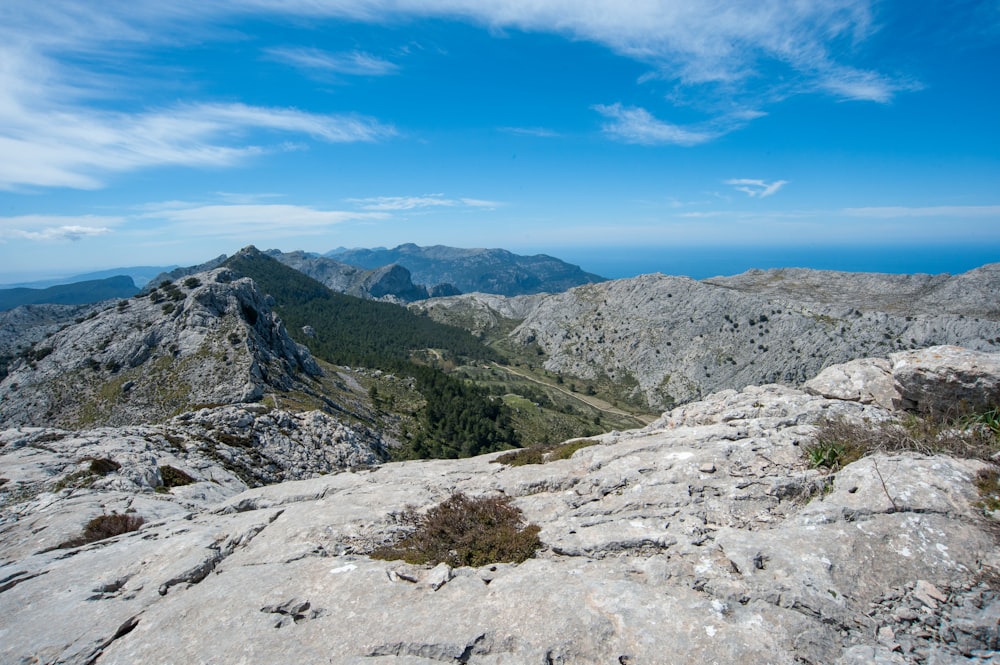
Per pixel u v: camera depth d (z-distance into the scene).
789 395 20.06
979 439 12.72
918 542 9.89
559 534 13.18
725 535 11.27
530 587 10.41
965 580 9.09
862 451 13.34
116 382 103.25
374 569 12.12
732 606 9.17
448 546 13.38
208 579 13.20
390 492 18.14
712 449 15.73
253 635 10.14
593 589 10.06
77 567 14.92
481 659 8.86
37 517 21.28
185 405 92.25
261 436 42.47
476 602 10.27
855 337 189.25
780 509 12.51
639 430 22.42
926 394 14.88
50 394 102.62
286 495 21.23
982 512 10.32
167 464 31.34
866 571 9.53
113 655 10.48
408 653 9.21
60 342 119.50
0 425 98.31
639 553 11.73
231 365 99.69
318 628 10.19
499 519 14.38
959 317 174.50
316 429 46.50
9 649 11.10
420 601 10.70
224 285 124.81
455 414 126.31
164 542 15.75
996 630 8.16
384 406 133.88
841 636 8.42
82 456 29.66
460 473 21.36
